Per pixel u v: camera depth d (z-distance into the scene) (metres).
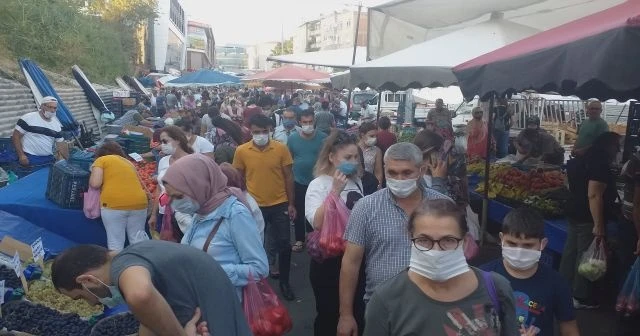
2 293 3.65
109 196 5.41
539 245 2.88
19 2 16.52
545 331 2.88
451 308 1.98
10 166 8.12
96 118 17.36
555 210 6.57
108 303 2.46
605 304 5.67
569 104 21.38
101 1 32.44
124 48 34.69
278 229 6.05
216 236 3.10
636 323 4.13
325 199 3.73
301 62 14.51
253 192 6.00
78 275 2.35
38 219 5.57
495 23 7.62
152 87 35.84
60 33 18.94
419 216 2.03
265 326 3.11
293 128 9.63
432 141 4.29
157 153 8.16
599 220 5.07
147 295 1.93
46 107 8.35
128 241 5.71
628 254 5.21
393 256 3.01
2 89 9.68
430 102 28.92
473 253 3.25
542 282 2.91
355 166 3.82
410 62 7.03
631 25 2.45
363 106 23.56
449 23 9.48
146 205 5.65
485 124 11.25
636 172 4.98
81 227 5.63
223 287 2.38
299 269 6.88
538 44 3.87
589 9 7.58
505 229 2.92
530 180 7.36
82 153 7.00
